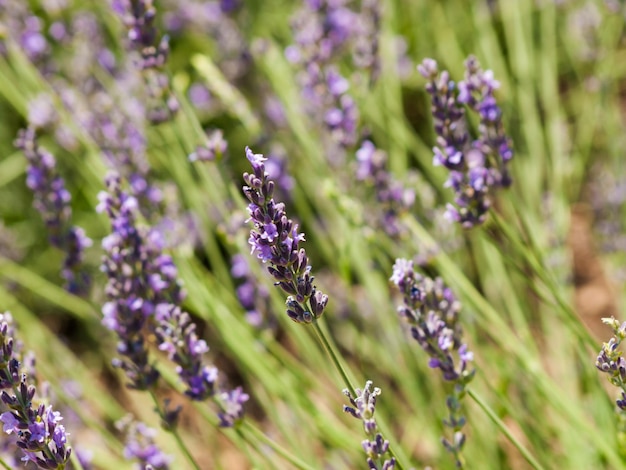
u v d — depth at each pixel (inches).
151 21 24.3
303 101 27.8
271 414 25.5
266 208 20.1
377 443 20.4
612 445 23.8
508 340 23.8
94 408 28.8
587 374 24.1
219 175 24.8
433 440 25.2
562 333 26.0
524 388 25.3
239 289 25.3
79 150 27.2
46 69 28.3
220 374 24.2
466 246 28.9
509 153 22.6
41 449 20.5
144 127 28.0
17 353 22.0
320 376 28.0
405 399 27.6
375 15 26.0
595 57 28.9
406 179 27.7
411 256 25.2
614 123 28.9
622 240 27.6
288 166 27.5
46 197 24.1
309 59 25.3
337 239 28.1
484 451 24.9
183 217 27.7
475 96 22.5
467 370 21.6
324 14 27.0
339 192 24.8
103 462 25.4
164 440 26.3
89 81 28.5
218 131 24.4
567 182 29.1
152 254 23.0
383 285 26.1
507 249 27.0
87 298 24.5
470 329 25.4
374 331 27.3
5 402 20.4
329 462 26.0
